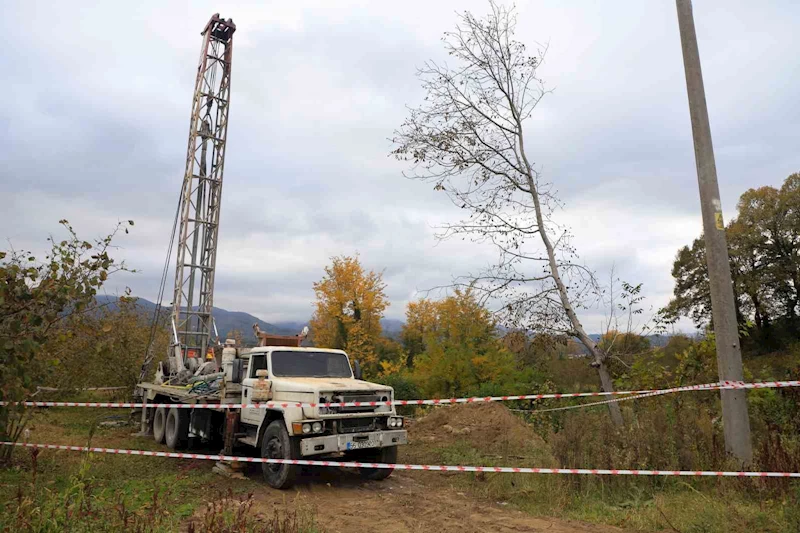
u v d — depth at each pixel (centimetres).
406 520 671
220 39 2380
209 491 784
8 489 668
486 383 1767
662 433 777
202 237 2272
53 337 795
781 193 4422
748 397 937
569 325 1088
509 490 798
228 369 1032
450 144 1138
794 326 4175
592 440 809
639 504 673
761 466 681
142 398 1407
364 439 846
